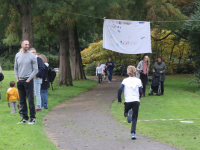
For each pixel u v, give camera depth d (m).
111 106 14.03
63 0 17.33
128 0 20.94
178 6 29.28
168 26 22.55
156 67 18.17
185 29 22.61
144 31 17.81
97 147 7.33
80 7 18.00
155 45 36.53
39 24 24.39
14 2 17.50
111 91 20.98
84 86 24.44
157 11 22.03
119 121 10.63
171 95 18.23
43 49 30.23
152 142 7.82
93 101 15.98
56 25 23.78
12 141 7.55
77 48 31.48
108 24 17.67
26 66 9.55
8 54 67.56
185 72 39.31
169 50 36.97
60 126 9.78
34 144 7.29
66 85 24.50
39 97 12.23
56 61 60.88
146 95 18.23
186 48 36.22
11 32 23.25
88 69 40.97
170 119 11.05
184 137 8.39
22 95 9.81
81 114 12.06
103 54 39.09
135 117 8.27
